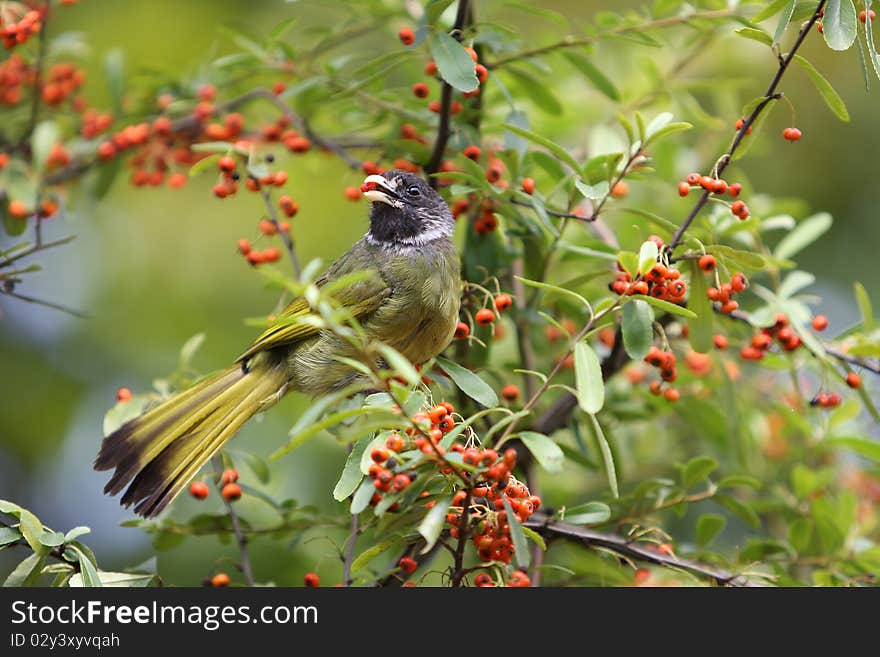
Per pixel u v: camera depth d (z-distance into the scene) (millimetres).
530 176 9922
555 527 8828
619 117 8391
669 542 9539
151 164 11758
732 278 8211
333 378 9555
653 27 10117
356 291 9547
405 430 6828
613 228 12367
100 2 15328
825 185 14750
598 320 7797
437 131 9992
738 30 7816
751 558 9617
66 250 15086
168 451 8797
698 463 9219
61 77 11812
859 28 8648
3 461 14180
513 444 9523
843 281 14242
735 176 11328
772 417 11430
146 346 14594
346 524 9375
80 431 14297
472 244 9781
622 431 11508
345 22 11055
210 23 15352
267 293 14914
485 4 10555
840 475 11438
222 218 15266
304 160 12602
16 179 10430
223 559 9023
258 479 9703
